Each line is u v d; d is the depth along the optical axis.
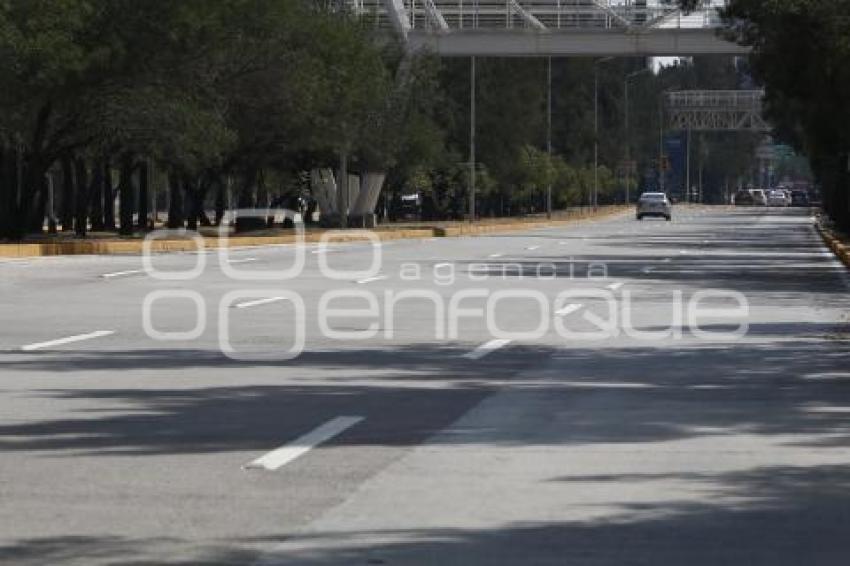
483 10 113.44
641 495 15.22
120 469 16.36
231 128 87.62
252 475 16.06
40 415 20.05
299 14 86.69
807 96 72.50
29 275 50.34
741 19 71.12
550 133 166.50
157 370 25.05
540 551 12.89
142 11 71.25
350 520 13.95
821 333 33.03
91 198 114.31
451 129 141.88
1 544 12.96
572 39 108.12
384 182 121.94
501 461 17.03
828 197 124.75
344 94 91.25
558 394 22.73
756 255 73.75
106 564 12.30
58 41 66.06
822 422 20.17
